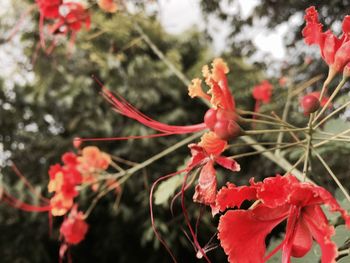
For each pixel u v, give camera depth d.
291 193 1.18
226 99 1.61
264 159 4.45
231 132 1.52
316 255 1.47
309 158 1.57
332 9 4.47
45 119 5.85
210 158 1.51
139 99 4.98
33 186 5.41
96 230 5.50
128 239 5.51
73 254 5.81
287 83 4.01
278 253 1.70
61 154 5.34
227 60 4.61
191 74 4.70
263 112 3.50
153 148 5.05
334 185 2.98
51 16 3.14
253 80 4.23
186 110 5.24
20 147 5.77
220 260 5.00
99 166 3.12
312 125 1.58
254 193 1.26
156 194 2.36
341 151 2.57
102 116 5.22
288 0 4.82
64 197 3.01
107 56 4.40
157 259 5.50
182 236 4.76
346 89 3.52
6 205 5.18
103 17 4.02
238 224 1.23
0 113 5.91
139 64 4.75
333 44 1.51
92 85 5.26
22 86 5.74
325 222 1.18
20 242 5.34
